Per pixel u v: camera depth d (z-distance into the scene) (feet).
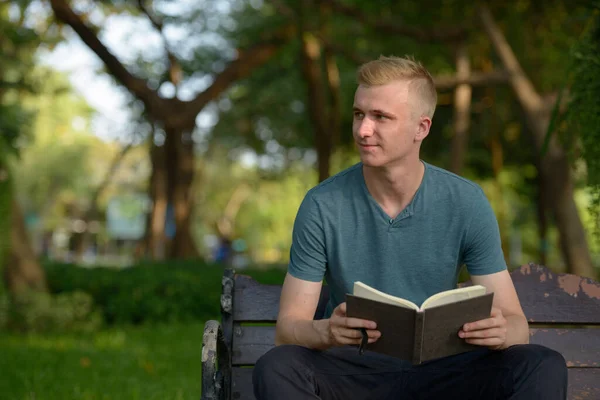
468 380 10.87
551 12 47.09
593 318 12.28
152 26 60.13
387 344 9.78
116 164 118.01
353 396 11.03
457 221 10.91
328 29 60.49
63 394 21.94
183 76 71.97
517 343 10.58
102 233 212.43
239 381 11.98
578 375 12.15
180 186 74.13
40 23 50.14
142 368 27.58
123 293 45.62
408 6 51.52
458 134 55.83
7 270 43.68
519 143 77.71
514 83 46.80
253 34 66.08
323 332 10.39
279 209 196.13
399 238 10.93
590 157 15.33
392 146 10.66
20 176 161.79
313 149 90.63
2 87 48.67
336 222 11.09
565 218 44.14
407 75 10.75
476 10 47.55
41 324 40.55
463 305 9.60
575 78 15.76
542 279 12.38
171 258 73.97
